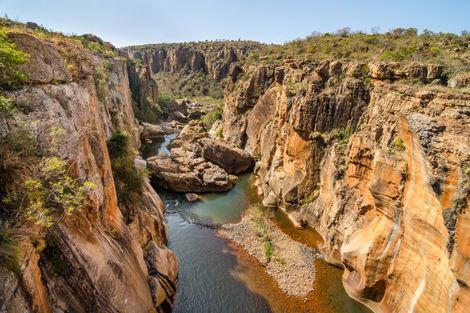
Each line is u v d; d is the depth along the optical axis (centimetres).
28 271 908
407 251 1808
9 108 998
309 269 2459
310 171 3253
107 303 1299
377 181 2028
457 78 2236
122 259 1538
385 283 1966
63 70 1453
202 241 2852
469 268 1278
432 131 1575
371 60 3272
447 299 1435
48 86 1292
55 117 1230
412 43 3678
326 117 3136
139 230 2111
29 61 1189
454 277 1361
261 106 5125
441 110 1788
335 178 2784
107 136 3002
